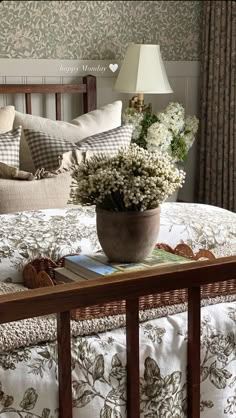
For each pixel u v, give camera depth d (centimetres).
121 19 363
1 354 147
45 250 196
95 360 152
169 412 160
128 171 171
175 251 200
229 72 364
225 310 175
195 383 161
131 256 177
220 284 181
